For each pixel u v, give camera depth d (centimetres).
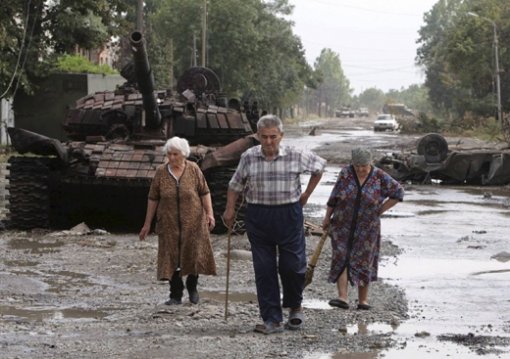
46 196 2069
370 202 1205
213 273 1230
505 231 2153
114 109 2258
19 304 1254
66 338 1054
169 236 1212
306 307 1254
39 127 4825
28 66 4559
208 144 2323
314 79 11581
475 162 3684
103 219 2188
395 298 1307
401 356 991
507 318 1199
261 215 1084
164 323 1134
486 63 8919
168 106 2267
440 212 2606
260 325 1096
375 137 8106
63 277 1463
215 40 9188
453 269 1595
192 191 1215
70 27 4541
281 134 1089
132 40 2030
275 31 10244
